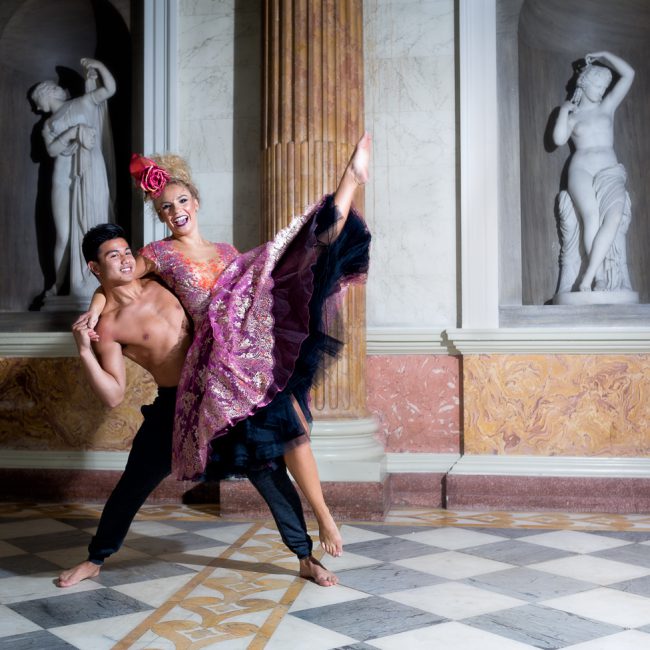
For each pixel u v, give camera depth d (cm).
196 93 586
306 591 340
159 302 343
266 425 325
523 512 523
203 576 363
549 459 532
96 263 340
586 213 571
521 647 275
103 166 631
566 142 593
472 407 543
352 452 509
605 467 524
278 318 322
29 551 416
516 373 539
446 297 556
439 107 561
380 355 559
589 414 532
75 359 580
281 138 536
